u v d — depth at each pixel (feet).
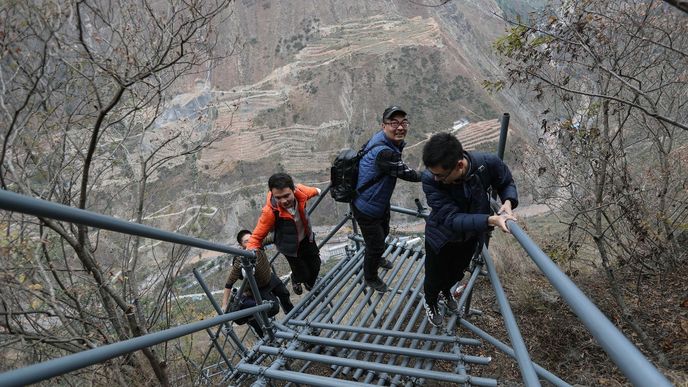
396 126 10.77
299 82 469.57
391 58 460.96
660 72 16.43
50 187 17.78
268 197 11.76
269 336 10.41
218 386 12.76
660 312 15.46
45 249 16.42
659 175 17.26
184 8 16.87
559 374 13.15
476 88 422.82
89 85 17.84
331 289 12.78
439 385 11.50
